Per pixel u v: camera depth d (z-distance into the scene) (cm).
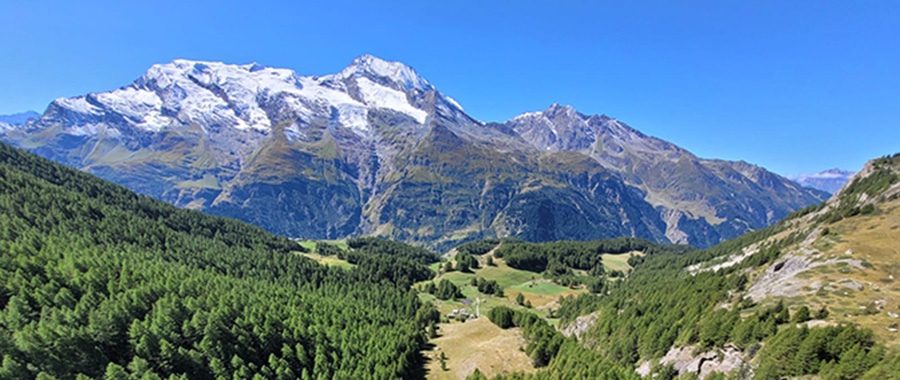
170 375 9169
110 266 13388
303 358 11400
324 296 19325
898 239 12525
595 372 10100
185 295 12712
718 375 9112
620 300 19162
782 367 8031
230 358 10556
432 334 15562
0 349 8400
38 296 10444
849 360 7200
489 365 12338
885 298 9444
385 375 10900
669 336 11931
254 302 13562
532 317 14875
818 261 12238
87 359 9244
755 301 11288
